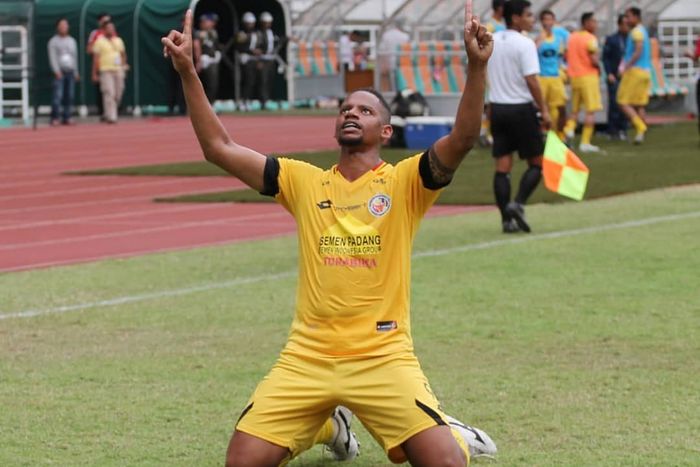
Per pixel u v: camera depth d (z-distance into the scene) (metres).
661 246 27.73
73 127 70.75
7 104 72.38
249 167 12.38
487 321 20.53
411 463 11.73
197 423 15.22
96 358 18.48
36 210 36.81
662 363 17.73
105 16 73.44
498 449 14.04
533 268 25.30
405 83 58.25
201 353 18.73
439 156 11.90
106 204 37.88
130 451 14.16
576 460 13.62
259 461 11.76
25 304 22.55
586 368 17.52
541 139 29.89
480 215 33.75
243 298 22.88
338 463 13.88
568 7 63.78
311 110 84.69
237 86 84.44
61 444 14.43
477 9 60.12
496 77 29.75
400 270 11.98
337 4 86.50
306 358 11.94
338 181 12.16
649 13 71.81
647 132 59.97
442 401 15.93
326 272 11.95
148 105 79.94
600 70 57.78
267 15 84.94
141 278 25.06
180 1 79.50
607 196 36.75
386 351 11.84
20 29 70.44
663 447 14.05
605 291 22.86
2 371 17.75
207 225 32.94
